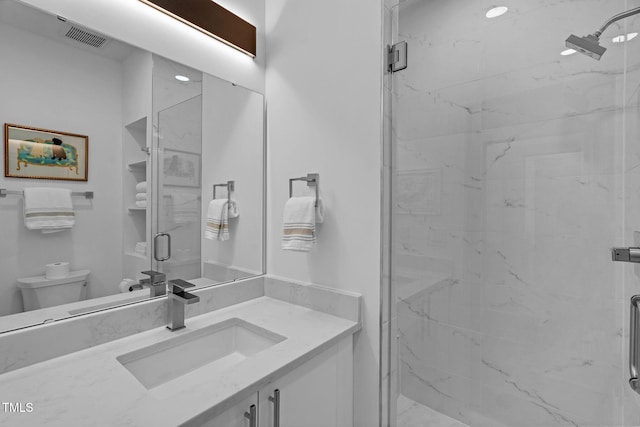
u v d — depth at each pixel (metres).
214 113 1.49
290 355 1.02
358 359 1.35
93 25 1.10
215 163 1.49
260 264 1.67
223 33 1.47
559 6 0.99
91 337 1.05
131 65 1.20
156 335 1.16
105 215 1.14
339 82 1.41
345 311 1.35
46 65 1.01
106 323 1.09
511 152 1.06
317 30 1.49
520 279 1.06
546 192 1.01
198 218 1.43
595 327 0.95
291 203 1.41
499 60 1.08
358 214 1.35
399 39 1.27
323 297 1.42
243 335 1.33
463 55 1.14
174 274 1.33
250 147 1.62
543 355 1.03
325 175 1.45
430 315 1.22
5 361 0.89
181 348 1.17
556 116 0.99
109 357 0.99
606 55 0.92
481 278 1.13
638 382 0.85
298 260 1.55
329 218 1.44
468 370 1.15
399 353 1.28
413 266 1.25
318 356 1.12
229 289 1.50
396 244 1.29
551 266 1.01
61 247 1.04
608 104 0.92
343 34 1.40
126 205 1.19
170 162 1.33
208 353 1.26
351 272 1.37
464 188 1.15
